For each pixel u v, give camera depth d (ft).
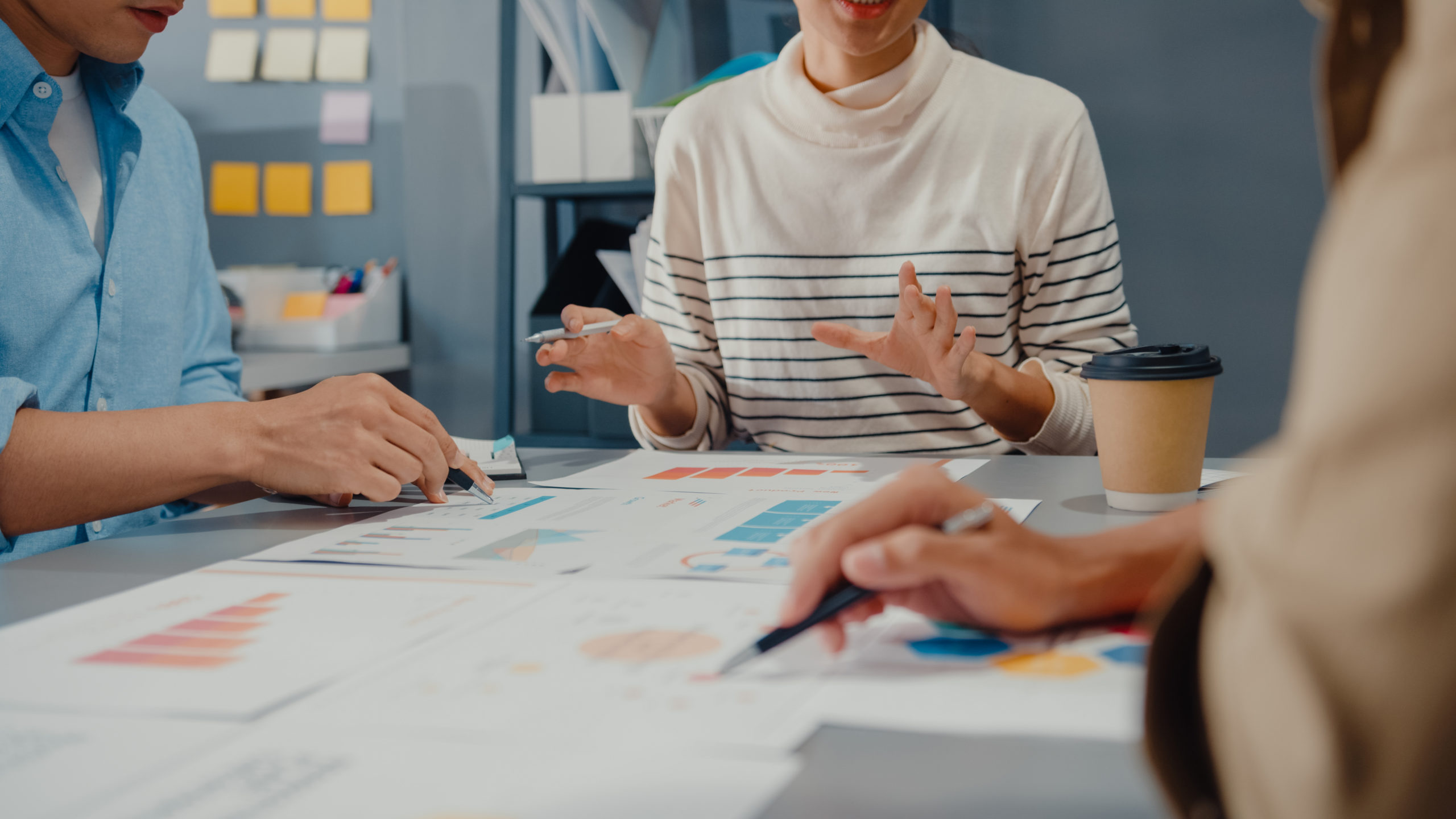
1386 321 0.65
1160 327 6.36
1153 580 1.36
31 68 3.08
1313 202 5.98
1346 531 0.66
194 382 3.91
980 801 0.92
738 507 2.31
